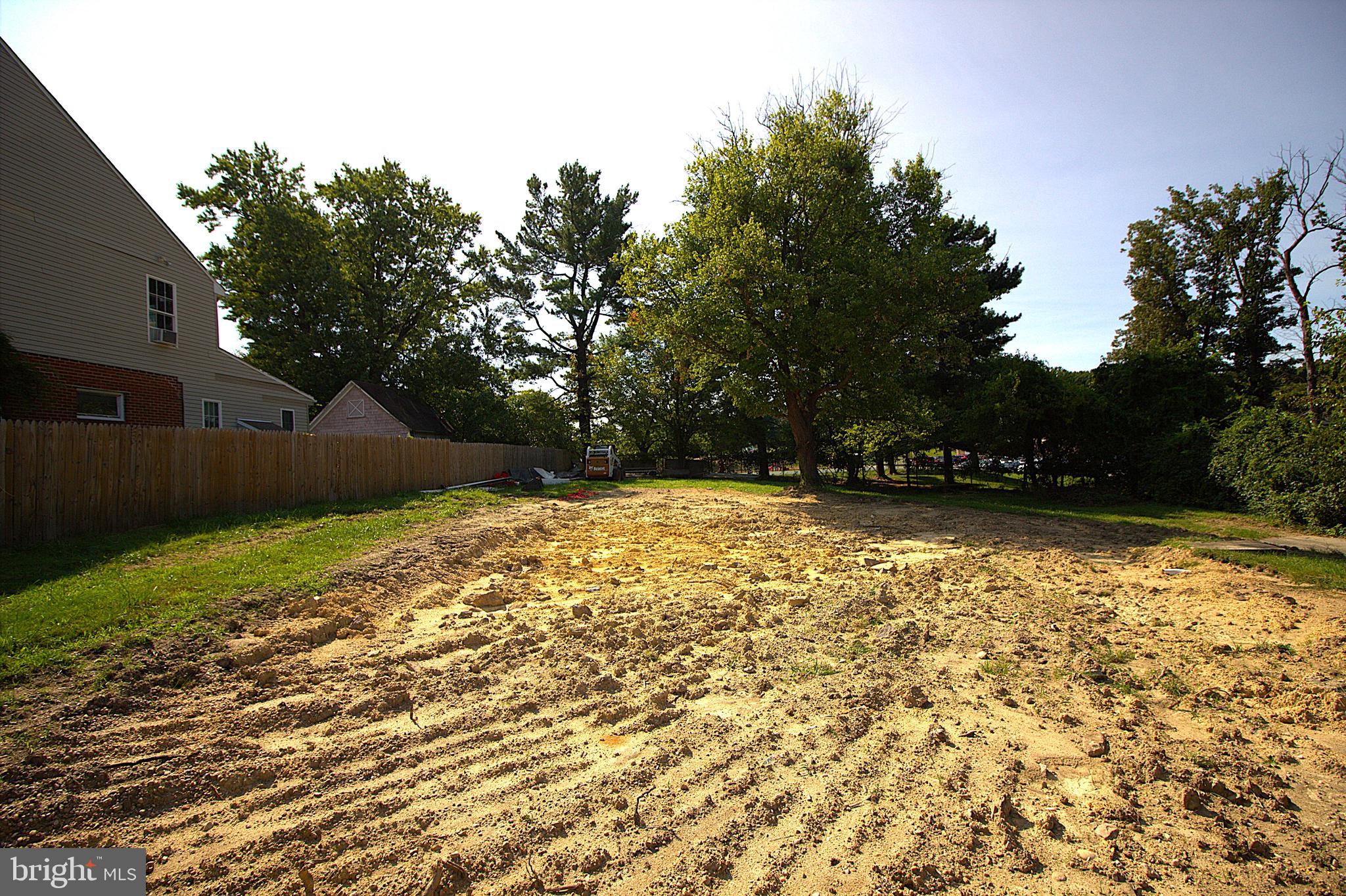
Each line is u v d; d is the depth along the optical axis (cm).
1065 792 360
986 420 2269
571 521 1539
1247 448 1559
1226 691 497
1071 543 1175
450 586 829
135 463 1028
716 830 322
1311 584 785
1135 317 2936
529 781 366
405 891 274
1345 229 2000
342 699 464
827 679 528
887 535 1303
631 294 2372
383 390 3028
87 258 1435
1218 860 300
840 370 2181
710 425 3806
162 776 351
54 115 1362
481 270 3756
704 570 965
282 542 950
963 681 526
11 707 405
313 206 3219
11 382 1055
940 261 1952
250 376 1961
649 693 494
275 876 282
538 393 3953
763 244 1998
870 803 348
